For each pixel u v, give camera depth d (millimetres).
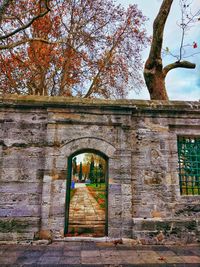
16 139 7465
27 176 7254
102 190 18469
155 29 10945
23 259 5418
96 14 16703
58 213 7008
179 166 7934
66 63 16203
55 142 7438
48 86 17266
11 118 7570
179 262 5344
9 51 15117
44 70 15680
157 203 7422
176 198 7523
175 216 7379
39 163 7375
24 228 6859
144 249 6371
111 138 7656
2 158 7297
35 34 15641
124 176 7375
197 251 6254
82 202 15711
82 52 16719
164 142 7898
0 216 6895
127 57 17516
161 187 7551
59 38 16047
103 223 9336
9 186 7133
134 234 6969
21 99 7562
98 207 13641
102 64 16922
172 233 7090
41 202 7055
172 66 12117
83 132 7594
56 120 7539
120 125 7766
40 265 5070
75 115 7652
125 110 7797
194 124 8055
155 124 7992
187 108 8023
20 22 13742
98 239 6910
